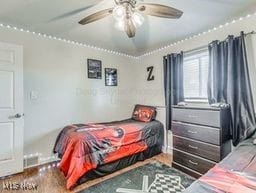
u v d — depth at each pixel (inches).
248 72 94.3
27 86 114.3
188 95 131.6
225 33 106.1
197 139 99.0
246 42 96.3
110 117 158.2
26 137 113.6
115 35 122.6
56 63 127.0
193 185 42.0
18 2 80.6
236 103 97.7
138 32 117.6
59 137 122.2
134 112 165.6
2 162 100.0
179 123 109.7
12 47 104.0
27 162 113.7
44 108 121.2
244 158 60.5
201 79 122.7
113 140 109.0
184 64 134.1
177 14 70.0
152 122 144.2
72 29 112.2
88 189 88.2
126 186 91.0
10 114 102.8
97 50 150.3
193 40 125.4
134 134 121.6
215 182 42.7
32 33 116.3
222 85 104.2
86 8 86.0
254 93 93.0
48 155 122.3
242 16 96.2
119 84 165.9
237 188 39.6
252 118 91.5
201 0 79.7
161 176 101.6
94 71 147.9
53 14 92.2
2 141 100.1
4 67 101.2
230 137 97.8
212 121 92.3
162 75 151.1
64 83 131.0
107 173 104.1
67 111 132.4
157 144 138.6
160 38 128.9
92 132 107.4
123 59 169.5
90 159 96.0
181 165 107.7
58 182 95.3
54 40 126.0
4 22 101.9
